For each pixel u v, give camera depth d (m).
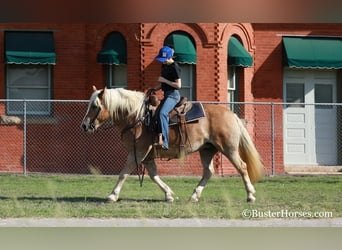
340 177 20.77
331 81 23.38
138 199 14.81
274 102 22.61
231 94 22.20
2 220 11.88
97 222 11.71
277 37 22.69
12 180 19.00
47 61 21.28
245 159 14.36
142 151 14.08
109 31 21.38
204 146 14.36
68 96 21.73
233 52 21.41
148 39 20.80
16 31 21.42
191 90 21.22
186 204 13.91
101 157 21.47
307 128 23.30
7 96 21.73
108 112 14.07
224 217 12.43
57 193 15.95
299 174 21.77
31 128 21.45
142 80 20.83
